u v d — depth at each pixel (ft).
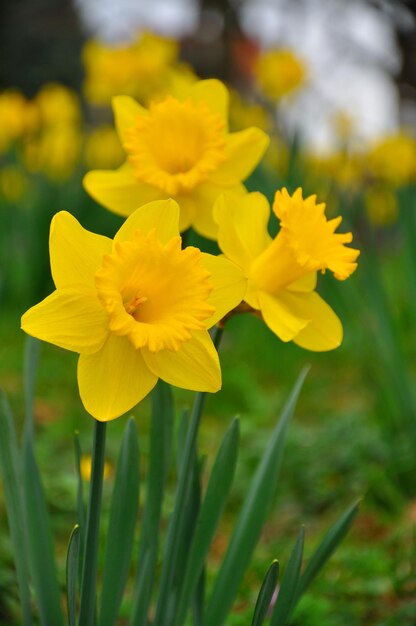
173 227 1.39
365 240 3.25
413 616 2.18
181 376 1.37
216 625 1.69
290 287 1.54
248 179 3.21
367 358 3.47
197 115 1.78
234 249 1.51
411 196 3.53
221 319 1.51
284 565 2.49
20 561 1.64
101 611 1.59
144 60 4.25
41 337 1.32
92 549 1.47
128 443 1.56
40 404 3.98
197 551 1.63
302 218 1.52
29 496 1.67
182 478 1.57
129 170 1.87
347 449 3.25
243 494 3.09
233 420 1.62
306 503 3.05
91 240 1.36
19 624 2.05
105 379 1.35
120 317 1.31
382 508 2.95
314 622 2.10
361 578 2.39
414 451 3.11
